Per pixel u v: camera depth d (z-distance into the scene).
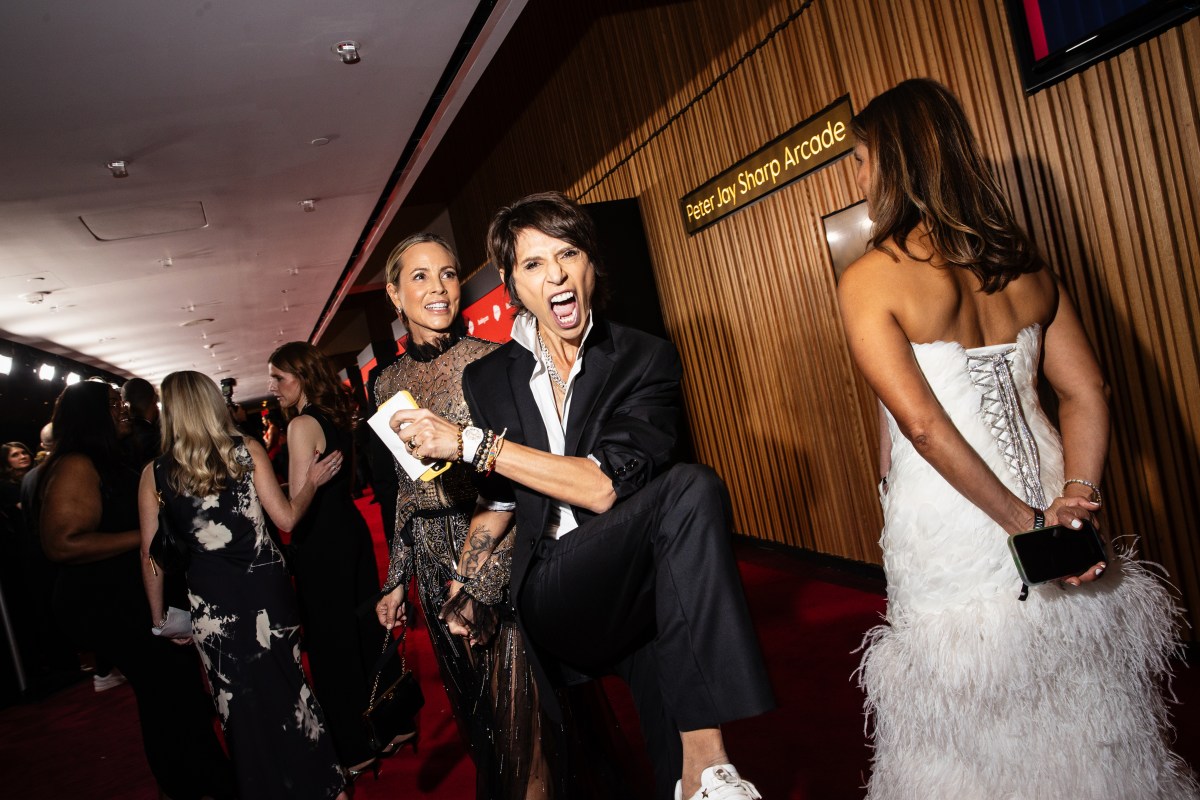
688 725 1.37
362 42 4.25
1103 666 1.42
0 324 8.91
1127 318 2.90
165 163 5.34
